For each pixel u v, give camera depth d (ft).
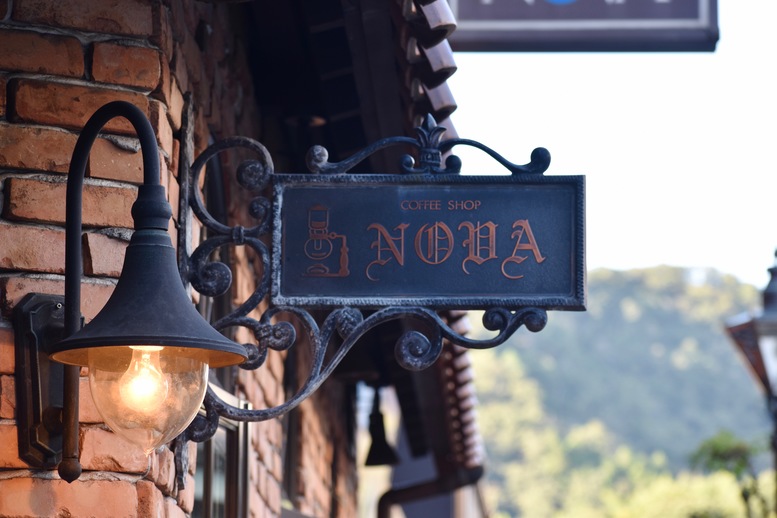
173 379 7.92
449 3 16.20
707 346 372.58
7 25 9.41
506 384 307.99
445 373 22.75
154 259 8.09
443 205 10.21
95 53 9.55
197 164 10.41
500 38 16.02
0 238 9.07
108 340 7.55
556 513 246.27
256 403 15.19
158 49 9.78
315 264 10.11
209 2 10.92
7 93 9.32
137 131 8.29
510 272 10.11
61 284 9.16
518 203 10.21
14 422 8.75
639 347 370.73
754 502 53.16
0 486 8.72
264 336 9.99
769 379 25.44
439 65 12.33
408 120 14.05
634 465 256.32
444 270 10.11
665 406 350.84
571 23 16.12
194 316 7.96
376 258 10.12
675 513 105.19
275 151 17.31
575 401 334.65
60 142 9.34
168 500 9.98
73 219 8.37
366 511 80.53
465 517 56.34
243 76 14.93
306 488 20.72
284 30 15.28
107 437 9.08
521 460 288.30
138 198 8.22
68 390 8.45
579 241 10.15
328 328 10.00
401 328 21.67
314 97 16.19
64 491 8.89
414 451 30.99
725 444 46.55
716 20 16.03
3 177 9.19
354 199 10.22
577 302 10.04
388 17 12.55
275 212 10.18
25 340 8.80
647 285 392.68
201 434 9.94
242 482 13.84
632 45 16.12
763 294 25.27
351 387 30.07
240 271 14.42
